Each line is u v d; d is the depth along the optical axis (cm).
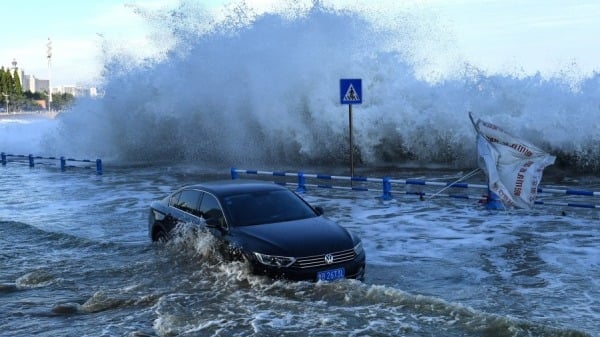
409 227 1092
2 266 931
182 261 898
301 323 618
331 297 701
